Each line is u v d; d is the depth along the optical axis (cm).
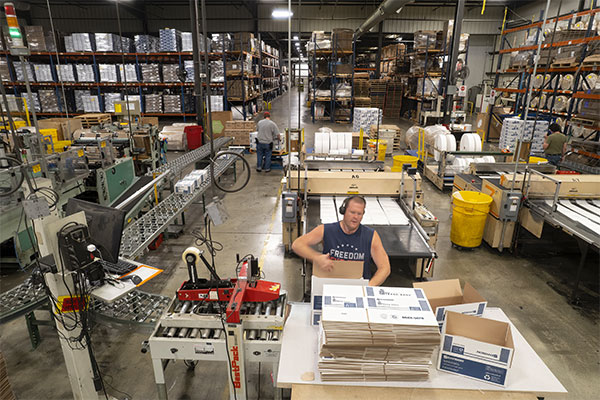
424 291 204
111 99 1360
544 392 167
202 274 428
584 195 453
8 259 415
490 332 172
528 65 1020
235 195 701
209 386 275
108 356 304
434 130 825
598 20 836
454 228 493
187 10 1894
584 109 739
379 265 268
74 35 1286
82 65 1323
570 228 372
